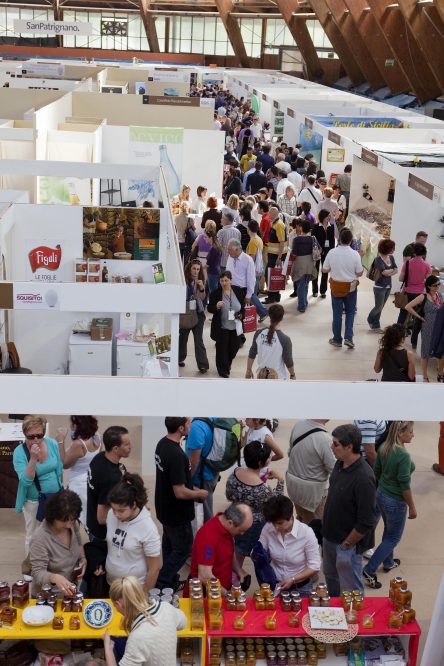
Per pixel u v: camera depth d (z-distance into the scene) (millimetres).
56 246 6699
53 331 6672
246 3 34781
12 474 4777
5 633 3059
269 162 13508
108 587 3498
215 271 8016
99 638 3107
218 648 3170
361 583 3721
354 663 3195
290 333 8195
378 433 4656
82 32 27703
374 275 8062
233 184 11695
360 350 7789
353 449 3541
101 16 39344
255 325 7316
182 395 2729
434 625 3078
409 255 7891
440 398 2764
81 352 6320
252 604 3344
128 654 2756
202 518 4285
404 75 23641
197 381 2719
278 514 3412
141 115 13656
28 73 20438
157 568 3398
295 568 3568
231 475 3922
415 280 7559
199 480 4227
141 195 10945
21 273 6781
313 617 3191
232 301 6480
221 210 9461
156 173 7523
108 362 6383
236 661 3166
